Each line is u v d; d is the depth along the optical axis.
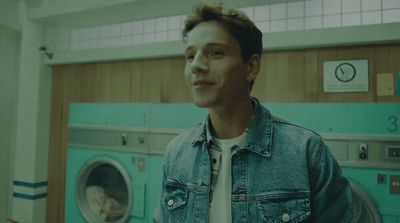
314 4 1.73
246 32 0.77
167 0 1.84
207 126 0.86
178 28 2.06
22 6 2.57
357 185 1.49
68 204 2.22
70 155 2.22
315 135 0.82
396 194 1.44
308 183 0.76
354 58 1.58
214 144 0.84
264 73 1.75
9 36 2.60
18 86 2.66
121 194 2.22
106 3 1.97
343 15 1.66
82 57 2.21
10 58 2.62
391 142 1.45
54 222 2.39
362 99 1.56
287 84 1.70
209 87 0.74
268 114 0.86
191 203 0.84
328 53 1.63
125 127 2.01
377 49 1.55
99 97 2.22
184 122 1.83
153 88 2.03
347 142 1.51
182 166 0.90
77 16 2.19
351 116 1.51
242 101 0.80
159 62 2.02
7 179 2.65
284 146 0.79
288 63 1.71
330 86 1.62
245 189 0.78
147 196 1.92
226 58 0.74
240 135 0.83
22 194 2.41
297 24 1.76
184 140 0.95
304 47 1.66
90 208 2.20
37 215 2.38
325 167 0.78
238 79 0.77
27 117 2.40
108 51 2.12
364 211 1.49
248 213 0.77
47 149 2.44
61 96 2.39
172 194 0.89
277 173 0.77
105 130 2.08
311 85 1.66
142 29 2.20
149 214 1.92
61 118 2.38
